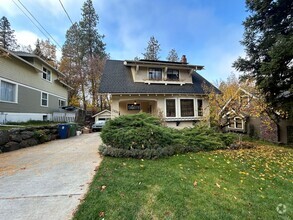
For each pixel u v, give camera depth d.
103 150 6.00
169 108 12.74
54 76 17.78
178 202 2.96
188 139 7.16
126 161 5.27
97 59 27.64
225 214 2.72
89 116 25.20
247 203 3.12
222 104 9.70
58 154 6.50
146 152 5.70
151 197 3.08
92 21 28.44
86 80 27.70
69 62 27.44
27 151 7.21
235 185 3.88
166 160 5.54
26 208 2.73
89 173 4.29
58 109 18.41
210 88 12.98
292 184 4.12
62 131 11.70
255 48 10.58
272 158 6.54
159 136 6.23
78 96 28.19
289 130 11.61
